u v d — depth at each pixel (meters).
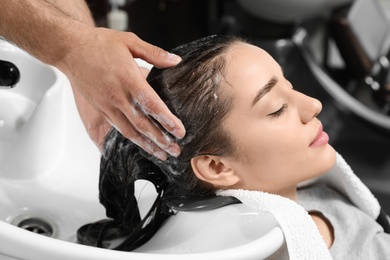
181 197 0.62
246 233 0.54
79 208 0.75
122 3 1.19
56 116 0.77
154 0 1.38
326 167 0.65
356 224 0.72
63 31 0.60
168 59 0.59
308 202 0.76
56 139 0.77
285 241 0.53
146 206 0.71
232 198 0.60
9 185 0.75
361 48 1.55
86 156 0.79
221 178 0.62
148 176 0.65
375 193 1.32
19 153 0.76
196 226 0.58
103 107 0.58
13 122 0.78
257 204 0.57
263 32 1.54
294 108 0.63
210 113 0.59
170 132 0.56
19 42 0.64
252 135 0.60
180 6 1.48
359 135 1.48
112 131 0.66
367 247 0.69
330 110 1.52
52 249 0.46
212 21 1.60
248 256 0.50
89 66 0.58
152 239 0.63
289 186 0.66
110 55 0.57
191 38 1.56
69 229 0.73
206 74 0.59
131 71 0.56
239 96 0.59
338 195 0.77
